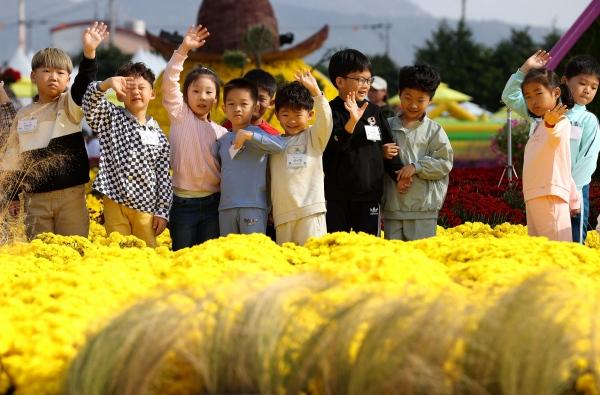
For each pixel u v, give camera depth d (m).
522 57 54.22
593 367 3.95
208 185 8.46
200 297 4.43
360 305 4.05
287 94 7.97
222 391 3.92
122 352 3.90
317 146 7.92
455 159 30.72
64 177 8.33
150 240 8.41
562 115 7.59
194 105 8.52
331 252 6.82
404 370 3.75
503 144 18.03
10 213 8.11
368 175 8.33
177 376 4.01
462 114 36.00
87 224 8.57
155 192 8.39
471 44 54.50
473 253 6.41
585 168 8.43
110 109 8.33
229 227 8.09
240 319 4.04
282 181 7.93
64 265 6.62
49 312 4.82
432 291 4.61
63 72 8.48
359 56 8.43
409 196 8.66
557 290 4.43
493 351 3.88
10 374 4.27
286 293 4.21
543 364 3.84
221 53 24.89
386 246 6.73
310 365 3.88
